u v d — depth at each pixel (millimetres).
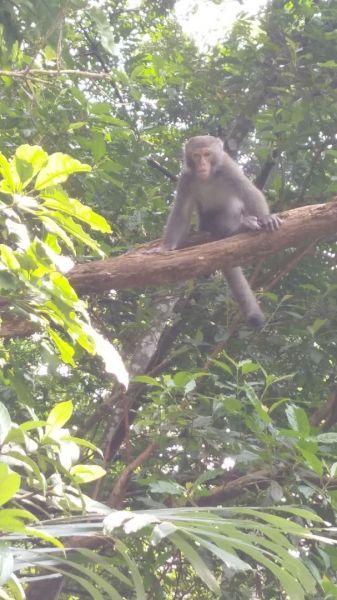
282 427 6078
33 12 4148
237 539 2191
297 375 6531
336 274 7062
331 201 4711
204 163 6992
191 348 6508
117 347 7629
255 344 6508
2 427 2203
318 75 6723
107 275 4441
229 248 4602
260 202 6570
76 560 2709
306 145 7113
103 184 6617
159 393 4934
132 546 5195
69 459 2430
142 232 6844
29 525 2217
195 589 6066
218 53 8062
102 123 5945
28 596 5430
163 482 4270
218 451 4723
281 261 6848
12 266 2506
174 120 8789
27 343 6742
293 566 2273
